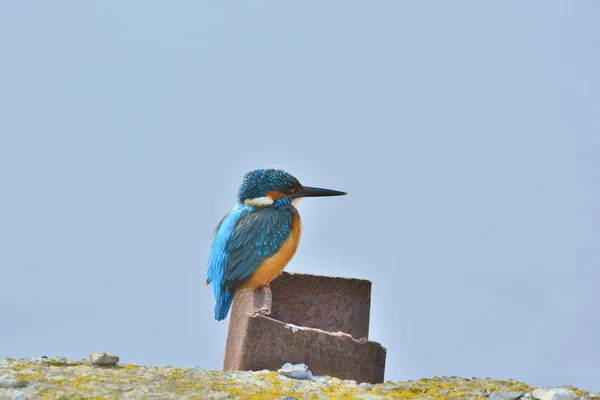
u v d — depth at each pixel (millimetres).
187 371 10812
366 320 13844
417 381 11602
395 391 10922
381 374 11898
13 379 9664
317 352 11766
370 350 11906
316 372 11727
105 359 10977
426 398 10461
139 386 9781
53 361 11078
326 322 13828
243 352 11641
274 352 11688
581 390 10977
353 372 11805
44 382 9758
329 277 14016
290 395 9836
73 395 9203
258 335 11695
